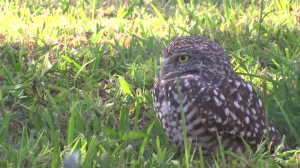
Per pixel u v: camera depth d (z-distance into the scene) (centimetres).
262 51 1208
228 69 833
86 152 820
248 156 823
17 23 1381
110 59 1159
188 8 1542
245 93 829
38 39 1254
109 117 959
